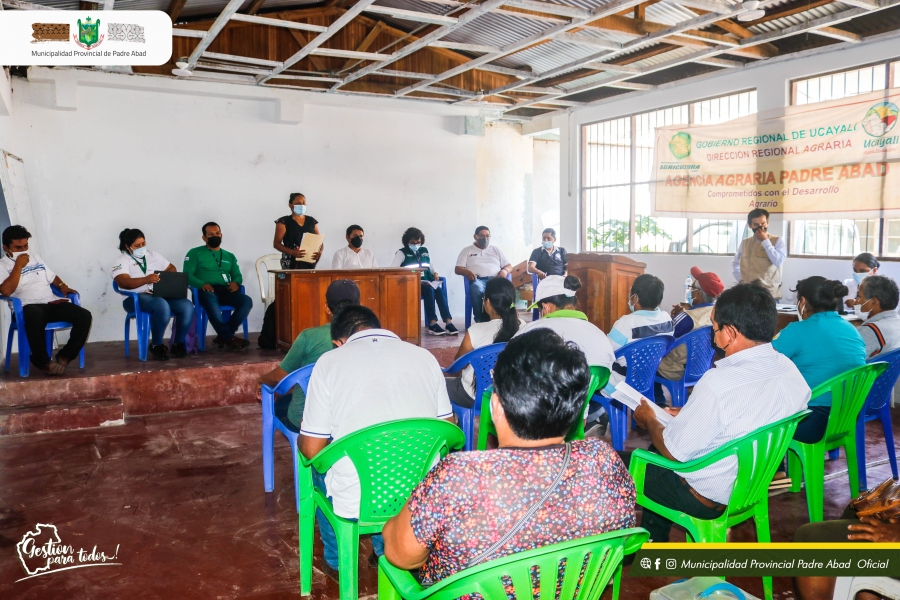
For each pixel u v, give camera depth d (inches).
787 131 229.6
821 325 116.9
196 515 119.8
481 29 240.4
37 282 187.5
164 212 263.7
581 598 48.9
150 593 92.6
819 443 105.3
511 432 51.3
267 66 253.3
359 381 83.6
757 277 223.0
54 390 178.5
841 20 192.4
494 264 287.7
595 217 322.0
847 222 219.0
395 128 306.8
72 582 95.4
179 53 240.1
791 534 109.0
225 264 235.6
